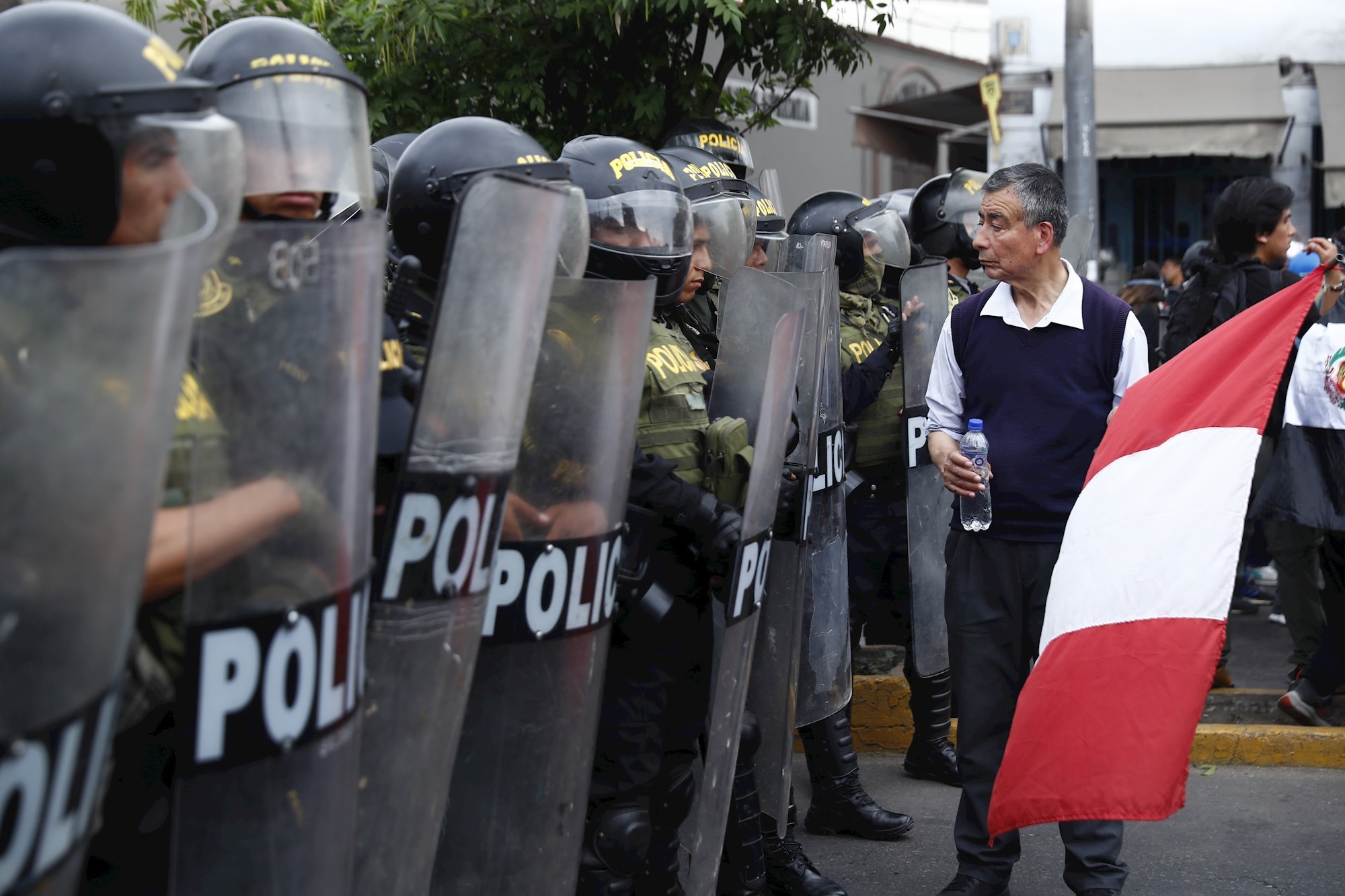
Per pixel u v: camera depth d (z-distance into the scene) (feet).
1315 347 13.58
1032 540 9.71
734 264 10.10
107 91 4.02
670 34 18.31
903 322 12.15
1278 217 15.17
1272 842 11.60
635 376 6.38
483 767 6.05
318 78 6.24
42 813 3.08
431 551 4.90
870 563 13.07
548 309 5.99
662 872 8.11
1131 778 8.20
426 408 4.75
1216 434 8.54
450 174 6.55
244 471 3.96
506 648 6.03
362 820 4.88
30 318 2.92
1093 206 24.97
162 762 4.29
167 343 3.17
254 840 4.08
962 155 49.49
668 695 7.77
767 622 9.17
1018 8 41.16
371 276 4.20
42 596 3.00
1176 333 15.78
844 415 12.23
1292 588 15.23
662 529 7.84
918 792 13.35
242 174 4.48
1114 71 41.70
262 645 4.02
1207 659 8.25
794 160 48.93
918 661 12.45
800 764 14.34
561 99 18.52
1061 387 9.66
